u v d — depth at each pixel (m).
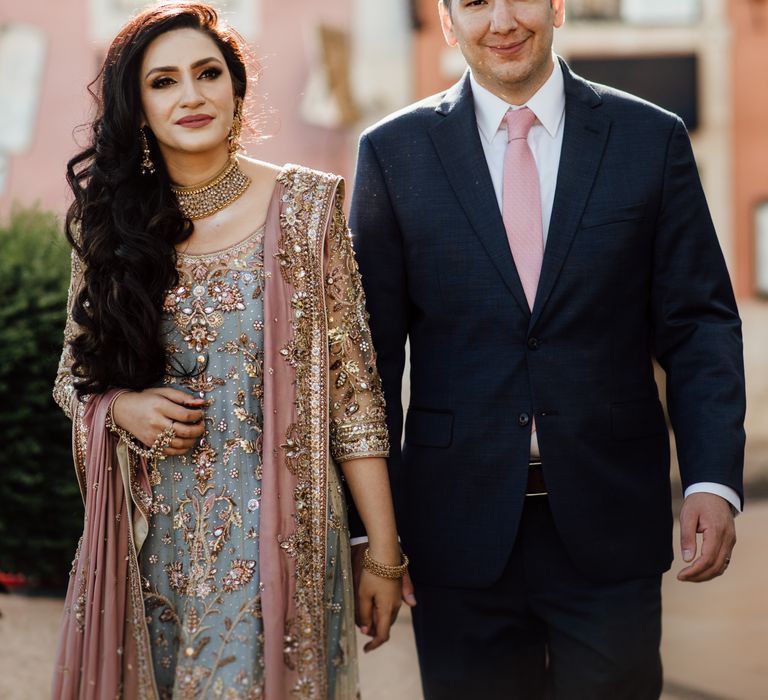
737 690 4.57
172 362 2.89
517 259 3.17
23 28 11.18
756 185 11.91
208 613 2.82
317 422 2.93
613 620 3.16
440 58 11.45
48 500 5.62
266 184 3.00
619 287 3.15
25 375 5.52
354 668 2.98
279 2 11.38
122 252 2.86
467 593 3.25
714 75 11.87
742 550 6.61
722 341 3.18
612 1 11.86
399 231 3.26
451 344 3.22
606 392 3.16
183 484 2.87
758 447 9.99
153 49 2.89
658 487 3.24
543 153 3.21
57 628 5.20
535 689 3.35
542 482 3.20
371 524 3.01
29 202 11.19
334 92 11.45
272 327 2.89
